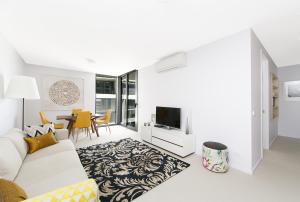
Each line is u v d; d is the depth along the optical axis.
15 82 2.17
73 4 1.65
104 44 2.83
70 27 2.18
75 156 1.91
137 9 1.75
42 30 2.27
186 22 2.03
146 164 2.42
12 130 2.08
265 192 1.71
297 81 4.26
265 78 3.32
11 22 2.04
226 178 2.01
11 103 2.87
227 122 2.43
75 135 4.47
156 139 3.38
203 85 2.82
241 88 2.25
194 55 3.01
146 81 4.58
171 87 3.59
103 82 6.17
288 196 1.64
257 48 2.45
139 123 4.93
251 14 1.83
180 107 3.33
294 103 4.32
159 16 1.89
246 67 2.20
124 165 2.38
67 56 3.62
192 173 2.14
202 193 1.69
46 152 2.04
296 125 4.28
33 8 1.72
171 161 2.54
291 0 1.57
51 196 0.77
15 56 3.14
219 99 2.55
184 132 3.11
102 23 2.06
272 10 1.75
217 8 1.72
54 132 2.70
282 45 2.82
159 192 1.71
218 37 2.50
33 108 4.49
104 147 3.32
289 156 2.82
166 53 3.34
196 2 1.62
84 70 5.28
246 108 2.20
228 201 1.56
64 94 5.02
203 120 2.82
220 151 2.15
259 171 2.21
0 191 0.76
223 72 2.49
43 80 4.63
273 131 3.98
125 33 2.37
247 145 2.18
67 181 1.30
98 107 6.00
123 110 6.23
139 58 3.75
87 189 0.83
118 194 1.66
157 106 3.86
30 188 1.18
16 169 1.39
